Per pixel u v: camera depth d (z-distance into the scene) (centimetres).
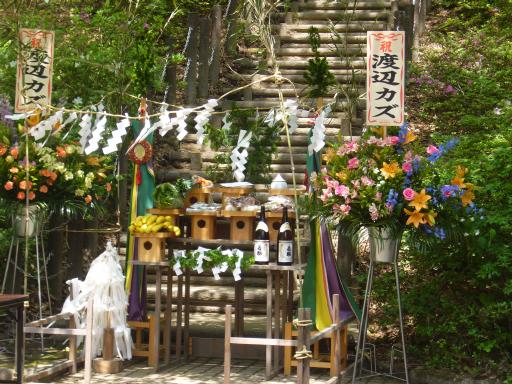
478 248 628
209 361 685
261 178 709
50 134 685
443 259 656
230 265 630
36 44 666
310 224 660
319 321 652
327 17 1178
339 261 745
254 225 671
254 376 636
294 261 676
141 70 706
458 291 655
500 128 818
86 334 586
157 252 651
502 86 1017
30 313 747
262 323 733
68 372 642
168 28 1177
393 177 597
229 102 1016
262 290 769
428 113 1016
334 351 626
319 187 629
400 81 618
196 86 1042
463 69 1060
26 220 657
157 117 852
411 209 606
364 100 975
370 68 621
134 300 683
